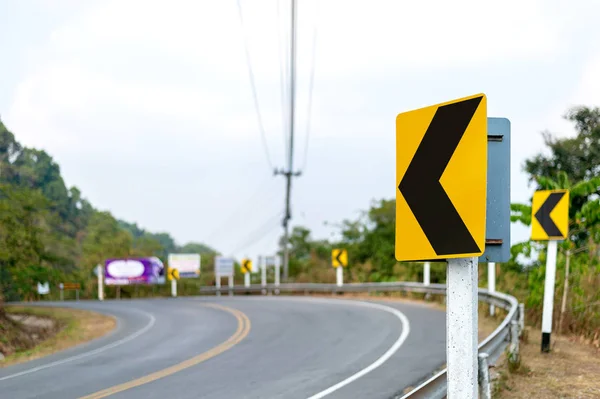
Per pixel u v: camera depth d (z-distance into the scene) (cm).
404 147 302
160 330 1822
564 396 689
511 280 1819
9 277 3152
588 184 1301
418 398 513
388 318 1666
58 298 5828
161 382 912
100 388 892
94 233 8975
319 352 1145
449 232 281
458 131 280
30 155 10531
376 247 3641
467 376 280
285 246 3925
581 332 1174
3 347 1847
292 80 2517
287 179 3897
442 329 1391
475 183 273
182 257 4594
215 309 2489
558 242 1337
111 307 3170
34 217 3070
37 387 934
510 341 937
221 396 789
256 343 1327
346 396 764
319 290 3138
